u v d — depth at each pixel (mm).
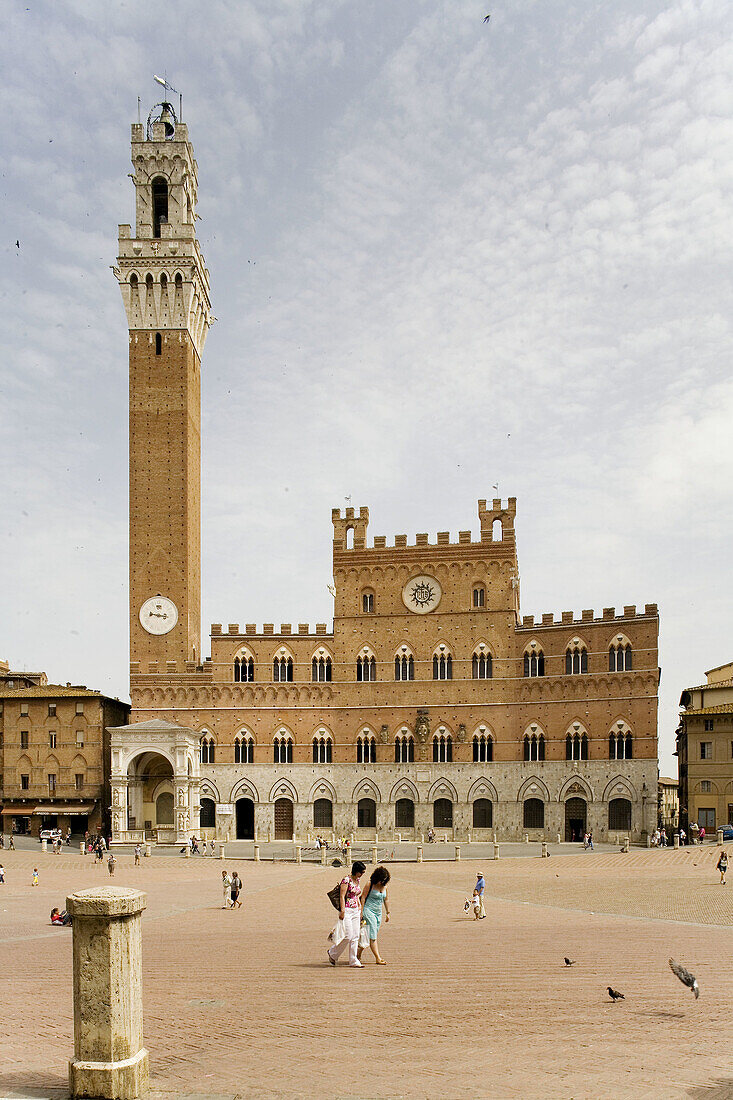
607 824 110812
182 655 124250
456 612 122438
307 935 41500
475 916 50906
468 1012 22969
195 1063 17781
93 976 15570
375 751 121938
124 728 113812
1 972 30891
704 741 118188
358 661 124312
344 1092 15820
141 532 125875
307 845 115000
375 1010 23172
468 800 118062
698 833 109688
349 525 127750
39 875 82000
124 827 112688
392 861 93500
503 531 122688
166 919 50844
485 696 119875
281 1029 20906
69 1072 15570
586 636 115125
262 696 123938
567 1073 17203
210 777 122688
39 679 143000
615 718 111938
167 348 128000
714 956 34031
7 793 123625
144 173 130875
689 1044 19656
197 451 133500
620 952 35219
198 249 132625
